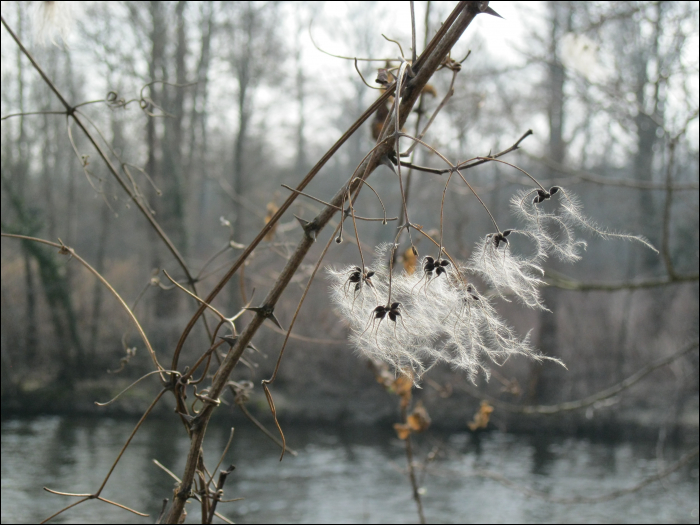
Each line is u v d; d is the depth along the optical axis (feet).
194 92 69.36
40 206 58.34
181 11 50.06
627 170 62.64
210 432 56.59
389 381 13.52
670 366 50.57
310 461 48.49
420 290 4.78
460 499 39.34
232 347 5.57
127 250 72.23
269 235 11.15
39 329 52.44
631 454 52.47
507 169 37.52
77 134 61.62
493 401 14.92
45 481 35.37
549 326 64.95
